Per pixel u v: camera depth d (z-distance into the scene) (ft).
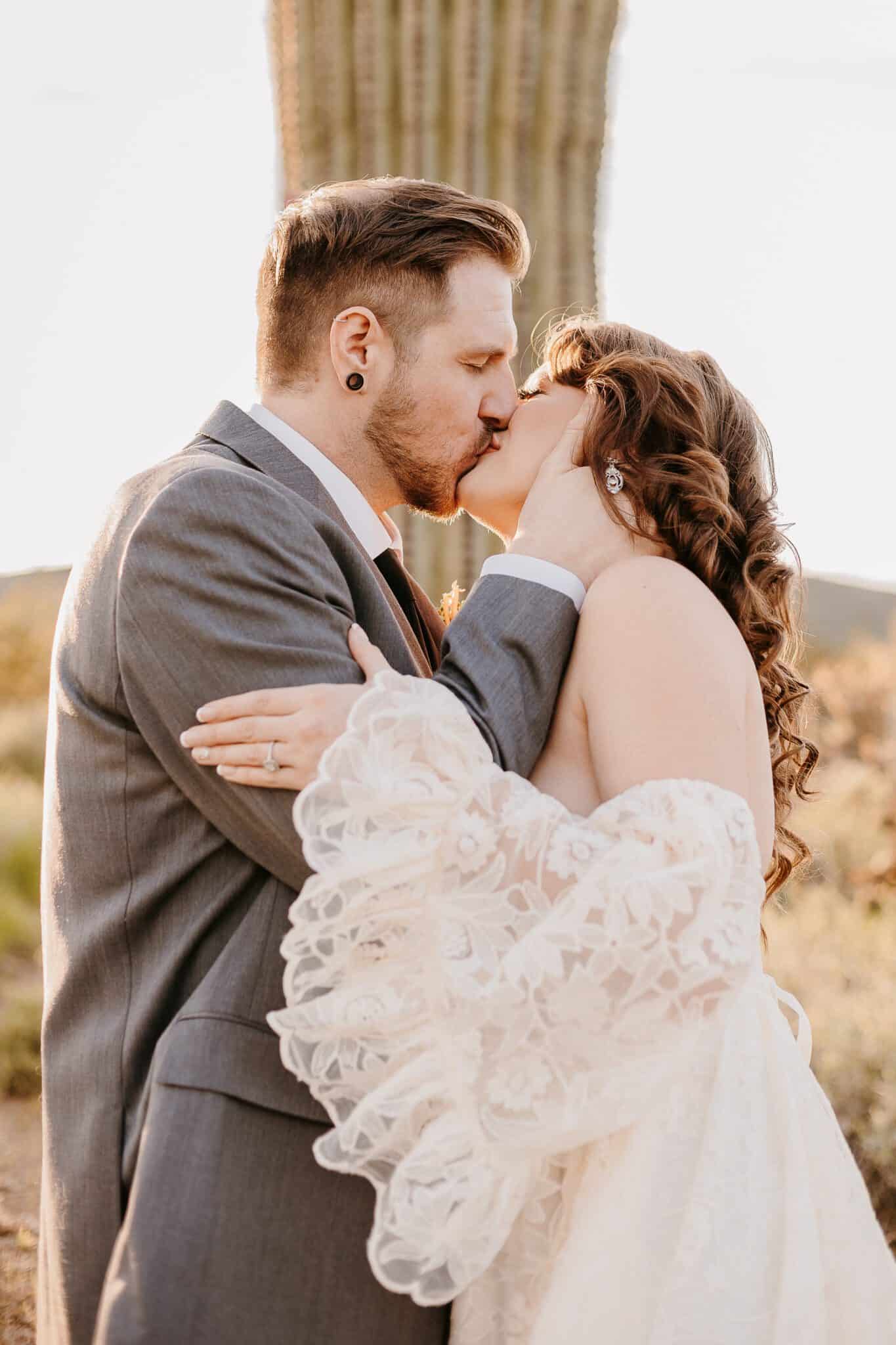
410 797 4.70
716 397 6.15
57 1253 5.18
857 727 23.71
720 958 4.79
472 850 4.71
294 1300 4.89
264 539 5.22
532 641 5.31
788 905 16.56
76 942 5.39
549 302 11.68
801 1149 5.18
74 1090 5.27
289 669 5.06
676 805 4.85
